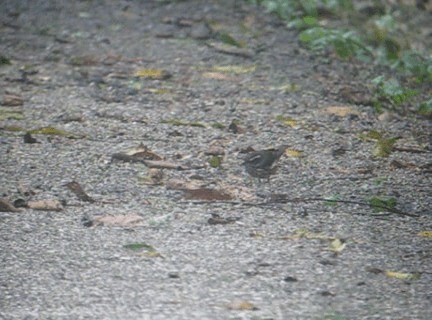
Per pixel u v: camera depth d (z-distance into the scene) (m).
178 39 16.80
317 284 8.98
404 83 15.46
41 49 16.03
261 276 9.10
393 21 18.75
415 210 10.72
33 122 12.83
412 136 13.03
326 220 10.34
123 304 8.55
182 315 8.39
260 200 10.78
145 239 9.77
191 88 14.38
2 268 9.12
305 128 12.97
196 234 9.91
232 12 18.73
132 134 12.51
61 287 8.82
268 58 15.99
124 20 17.81
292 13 18.59
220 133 12.65
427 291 8.94
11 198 10.64
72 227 10.00
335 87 14.76
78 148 11.98
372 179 11.46
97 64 15.33
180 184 11.04
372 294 8.84
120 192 10.87
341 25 18.56
